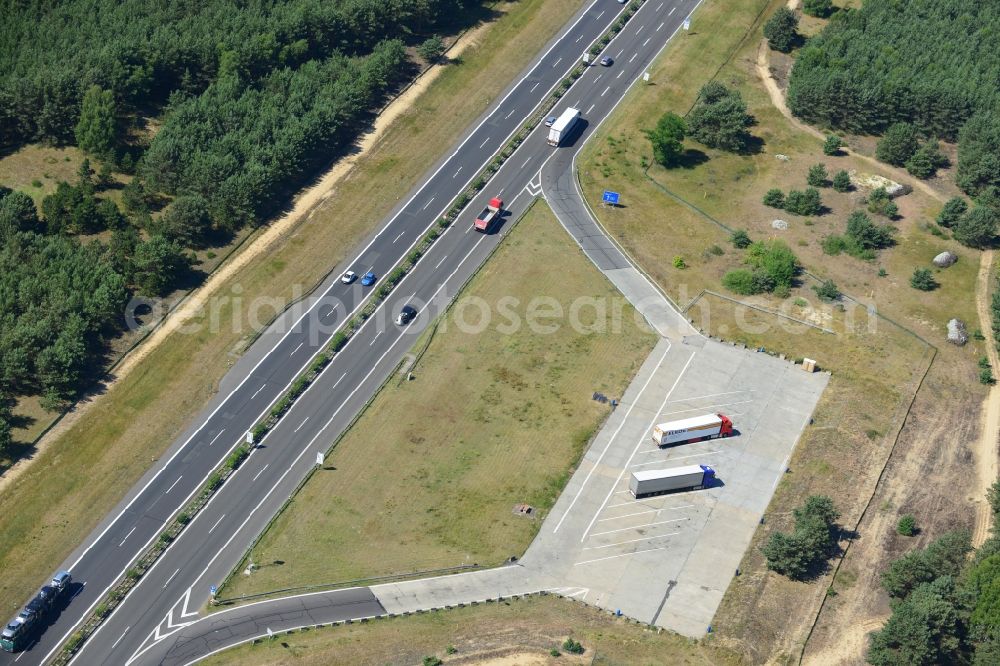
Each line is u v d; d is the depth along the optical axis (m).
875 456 189.12
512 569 170.62
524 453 186.50
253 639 158.38
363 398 194.00
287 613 162.62
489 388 196.12
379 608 163.88
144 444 184.62
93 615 161.75
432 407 192.75
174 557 169.88
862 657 159.75
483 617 162.62
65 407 188.12
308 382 195.50
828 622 164.12
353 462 184.12
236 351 199.50
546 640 158.62
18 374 186.75
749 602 166.38
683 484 181.00
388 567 169.88
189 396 192.00
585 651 156.88
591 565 171.62
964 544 166.75
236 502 177.75
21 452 181.38
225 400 192.00
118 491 178.00
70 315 195.00
